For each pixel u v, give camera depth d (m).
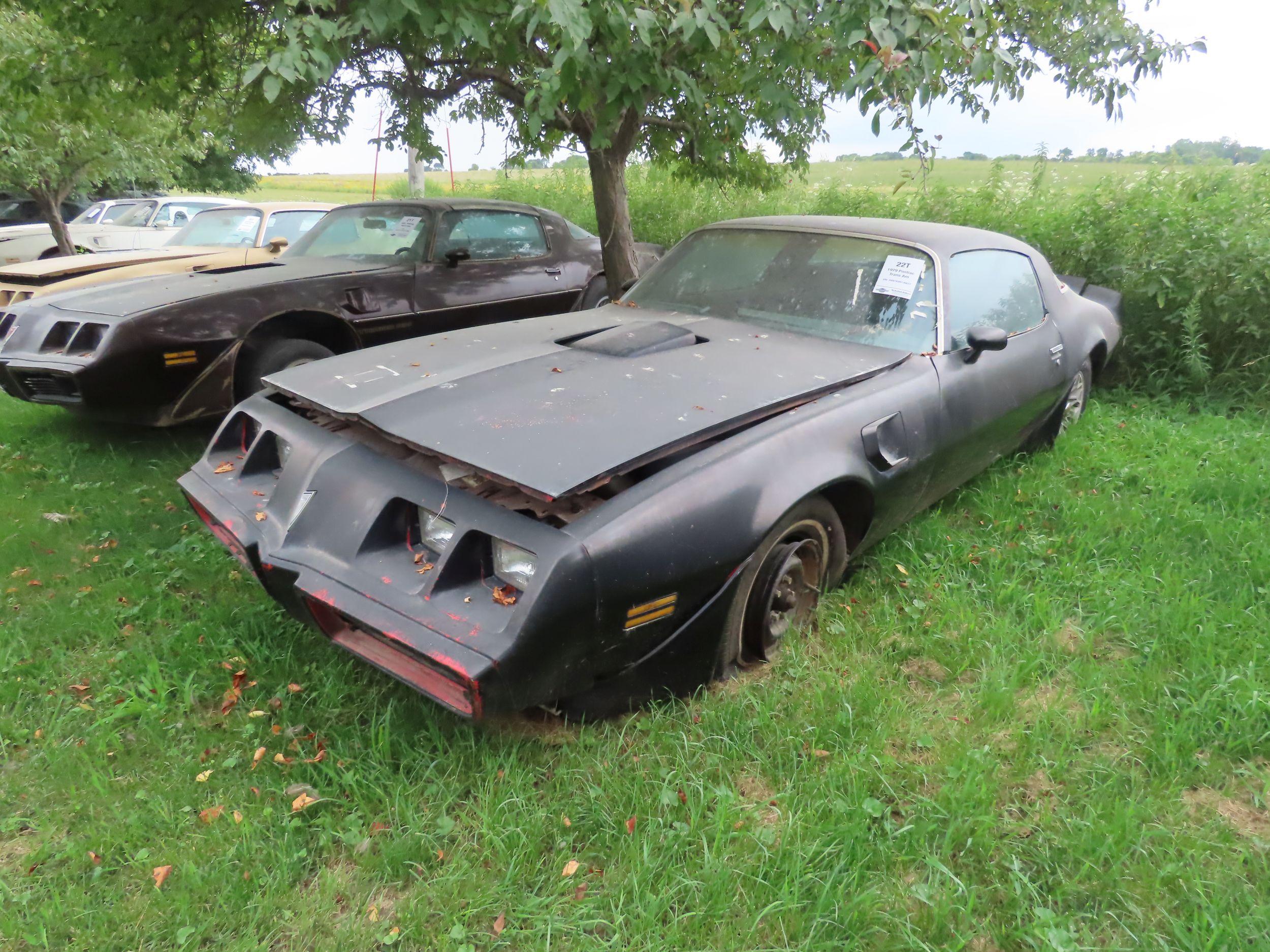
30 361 4.54
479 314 6.14
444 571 2.26
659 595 2.33
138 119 9.38
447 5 3.66
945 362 3.47
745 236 4.16
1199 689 2.73
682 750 2.44
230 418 3.21
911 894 2.00
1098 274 6.64
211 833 2.15
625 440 2.44
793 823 2.16
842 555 3.13
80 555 3.68
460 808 2.29
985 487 4.38
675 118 6.96
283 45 4.88
